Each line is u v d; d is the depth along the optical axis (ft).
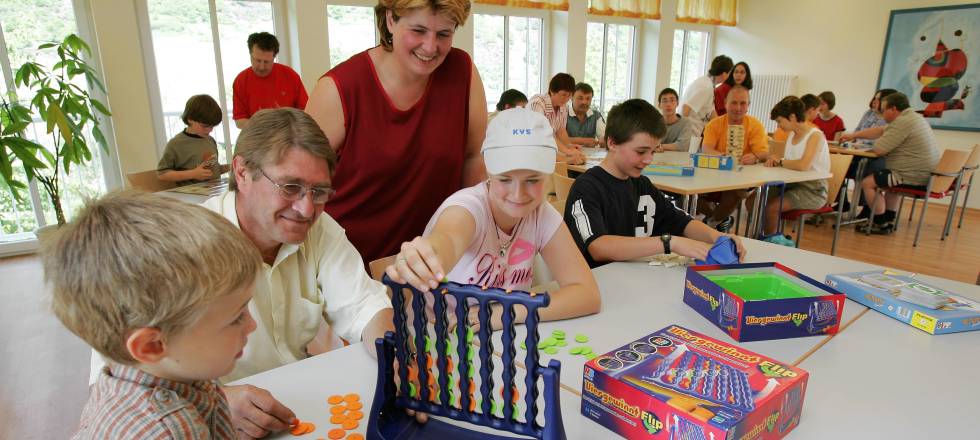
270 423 2.60
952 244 14.44
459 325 2.48
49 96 10.58
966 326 3.81
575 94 15.88
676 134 16.10
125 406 1.82
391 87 4.79
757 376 2.71
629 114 5.84
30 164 10.42
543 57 20.17
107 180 13.21
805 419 2.77
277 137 3.01
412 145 4.99
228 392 2.65
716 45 25.20
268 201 3.12
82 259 1.70
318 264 3.88
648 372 2.76
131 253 1.67
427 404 2.66
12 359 8.07
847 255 13.50
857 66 20.72
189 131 10.36
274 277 3.63
